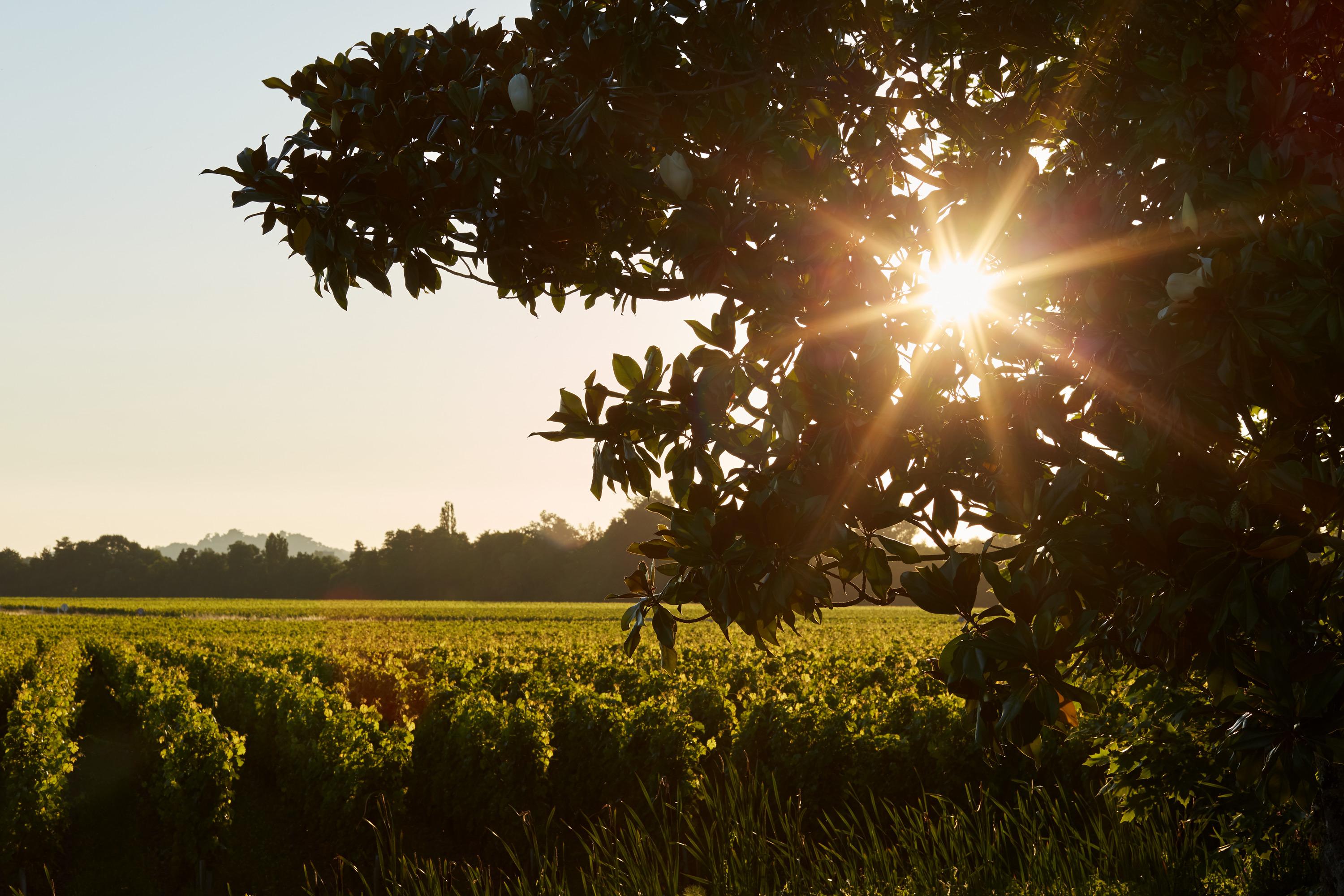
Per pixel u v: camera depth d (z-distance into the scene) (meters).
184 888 9.57
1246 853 5.38
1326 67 1.98
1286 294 1.68
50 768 10.40
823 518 1.88
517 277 2.65
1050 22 2.37
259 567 146.25
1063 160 2.74
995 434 1.90
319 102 2.40
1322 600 2.33
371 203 2.22
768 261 2.01
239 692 17.17
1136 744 5.25
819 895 5.58
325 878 9.69
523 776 10.32
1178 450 1.85
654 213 2.63
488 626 46.16
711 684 13.81
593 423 2.14
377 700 17.06
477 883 6.09
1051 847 6.07
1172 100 2.03
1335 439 2.00
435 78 2.31
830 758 9.93
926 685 12.80
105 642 28.84
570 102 2.25
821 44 2.45
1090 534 1.84
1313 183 1.78
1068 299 2.07
